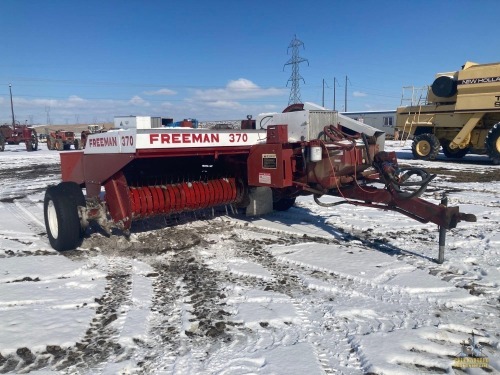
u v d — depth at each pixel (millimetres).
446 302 3938
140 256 5398
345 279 4535
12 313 3773
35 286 4414
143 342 3305
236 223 6984
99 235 6293
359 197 5582
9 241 6234
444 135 18844
